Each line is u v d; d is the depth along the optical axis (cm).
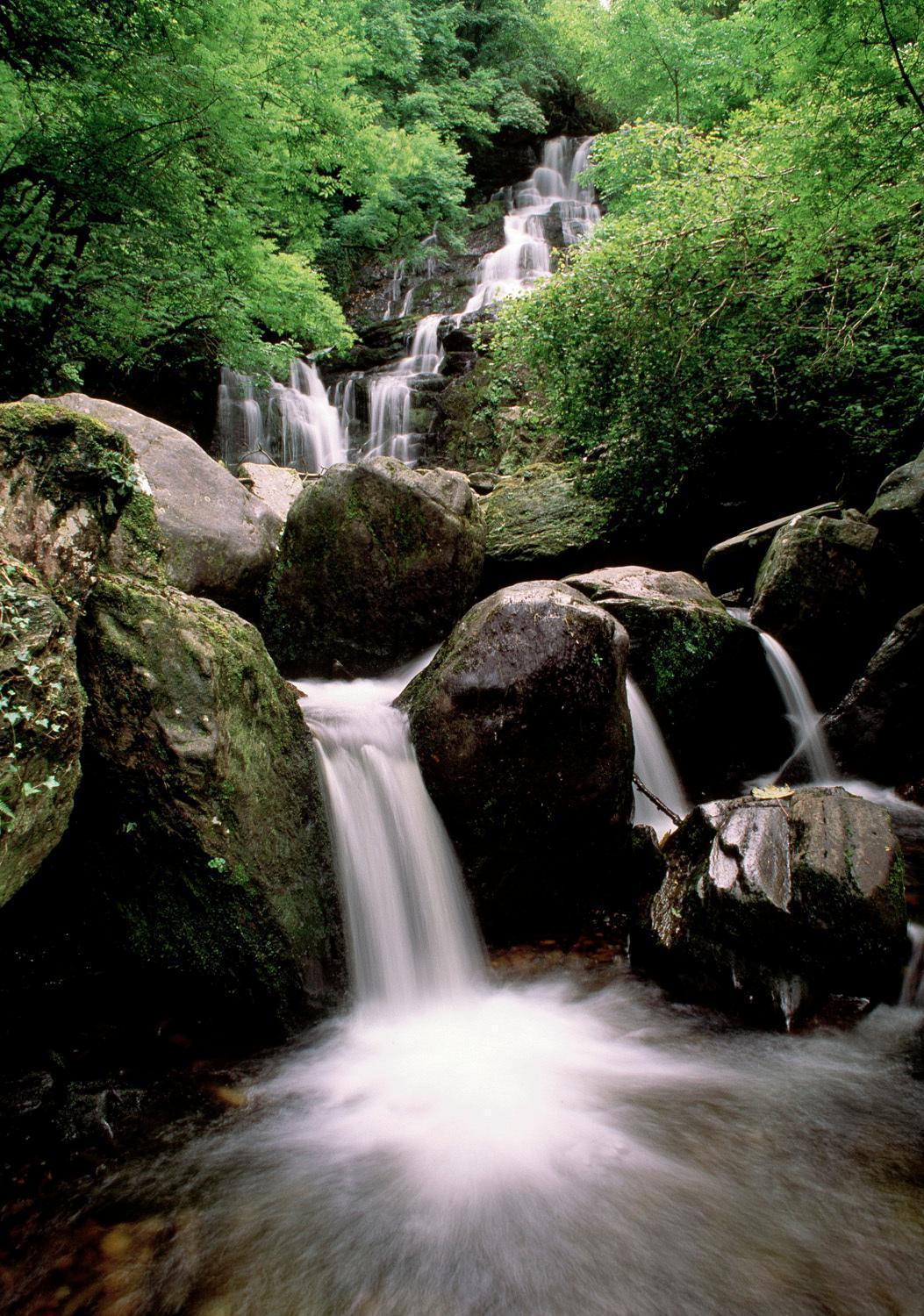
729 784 607
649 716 564
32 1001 312
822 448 888
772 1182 244
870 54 568
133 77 777
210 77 812
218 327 1116
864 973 324
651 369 802
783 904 324
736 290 770
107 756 285
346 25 1602
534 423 1006
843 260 754
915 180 584
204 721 290
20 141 826
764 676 627
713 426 847
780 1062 302
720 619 581
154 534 330
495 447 1414
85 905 325
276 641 657
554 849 403
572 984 366
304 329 1279
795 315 791
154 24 792
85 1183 239
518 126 2458
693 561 960
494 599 409
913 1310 199
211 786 290
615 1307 204
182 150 883
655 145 981
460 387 1533
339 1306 204
